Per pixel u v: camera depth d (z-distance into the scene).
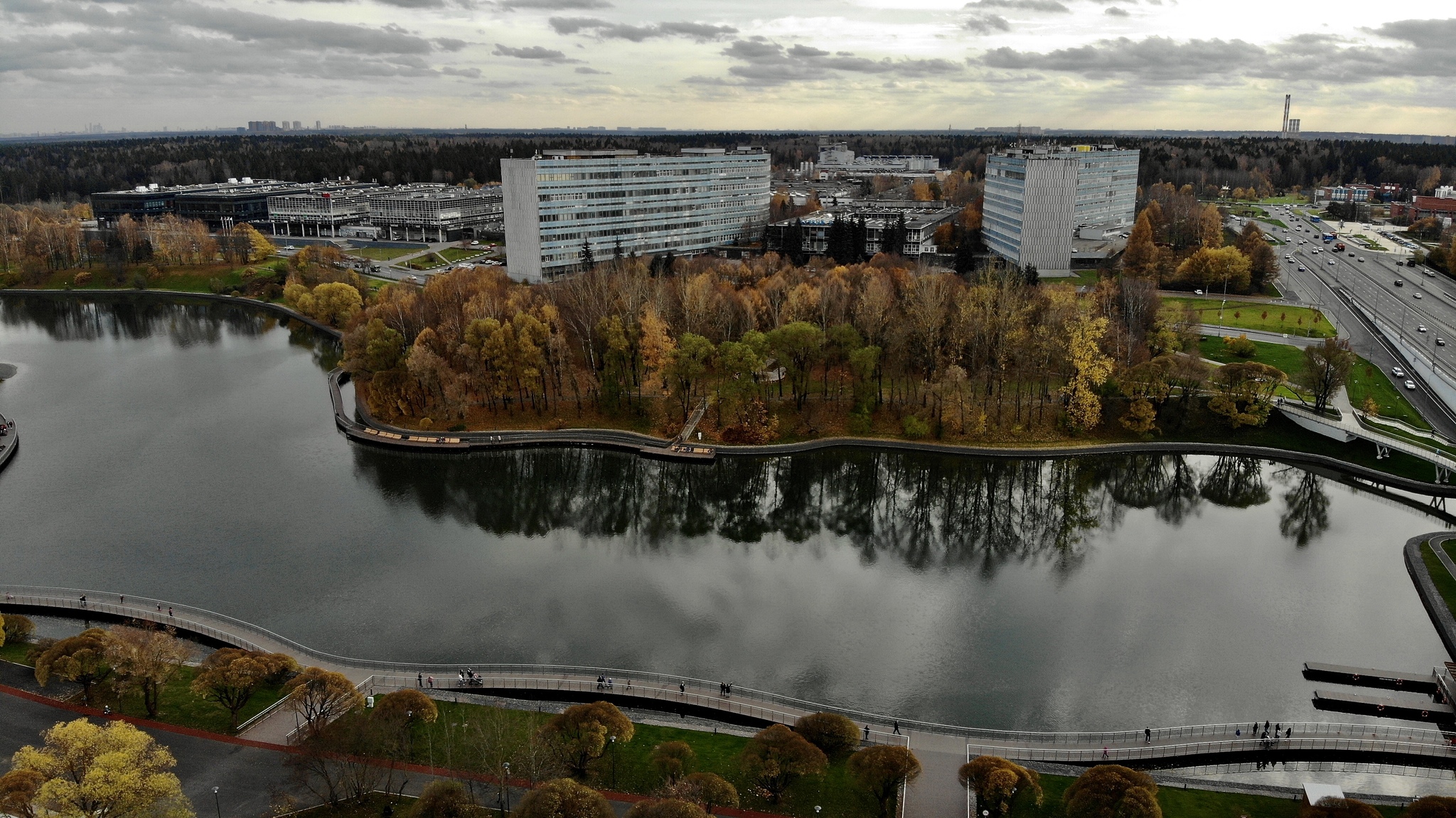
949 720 135.75
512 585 175.12
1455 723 136.62
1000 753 124.00
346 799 109.75
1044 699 141.25
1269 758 128.62
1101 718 137.12
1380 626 162.62
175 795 100.25
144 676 124.12
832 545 198.38
